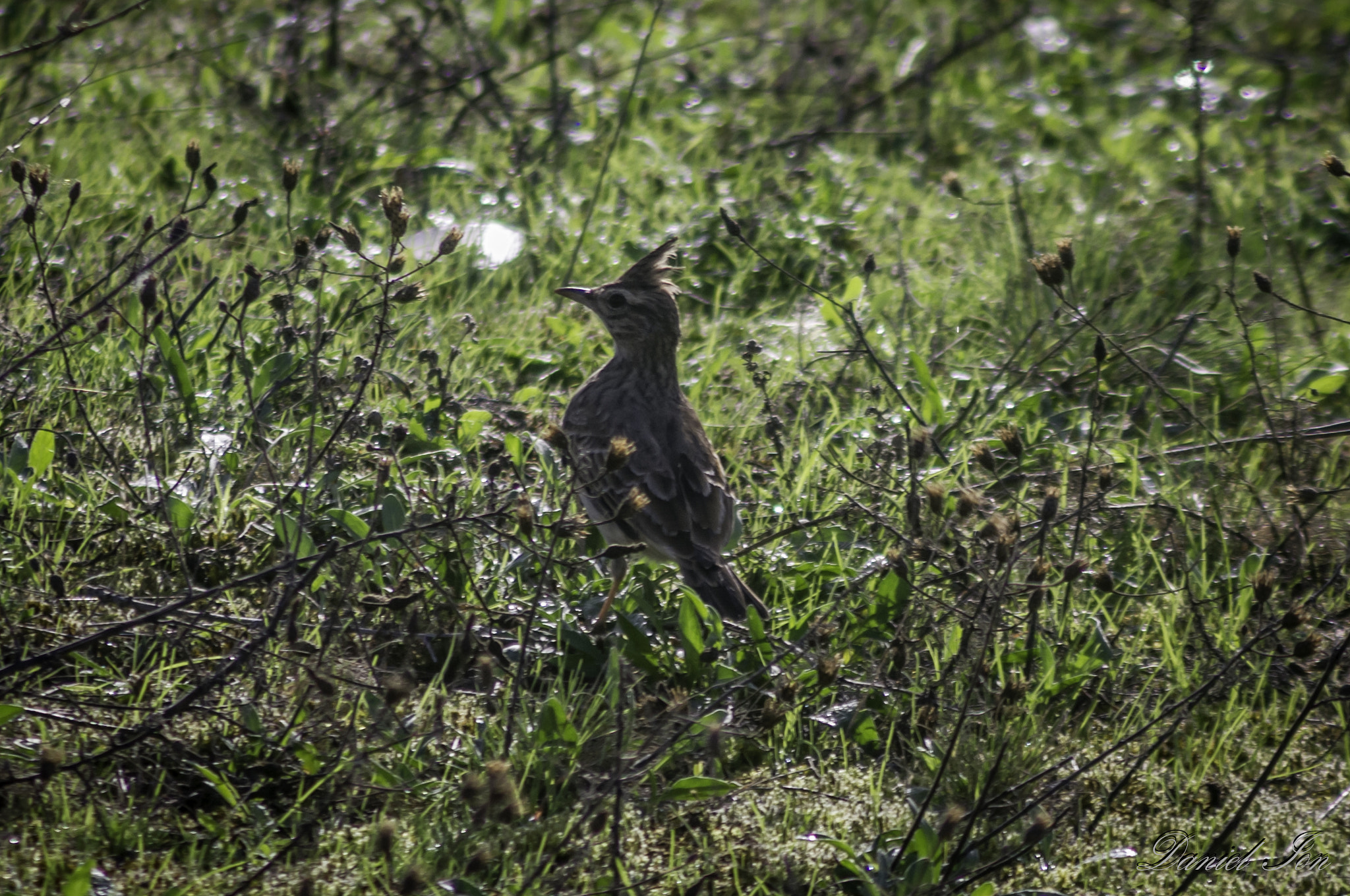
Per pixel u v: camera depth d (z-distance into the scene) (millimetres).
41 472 9859
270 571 8211
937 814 8352
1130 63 24250
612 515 10477
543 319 14680
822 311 14375
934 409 12453
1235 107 22047
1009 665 9656
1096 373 13812
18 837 7312
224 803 7887
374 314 13094
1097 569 9672
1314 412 13648
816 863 7867
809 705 9289
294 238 14500
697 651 9289
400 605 8438
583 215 16484
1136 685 10070
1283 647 10305
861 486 11789
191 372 11555
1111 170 19312
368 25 21094
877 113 21344
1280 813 8836
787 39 23422
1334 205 18203
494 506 10570
